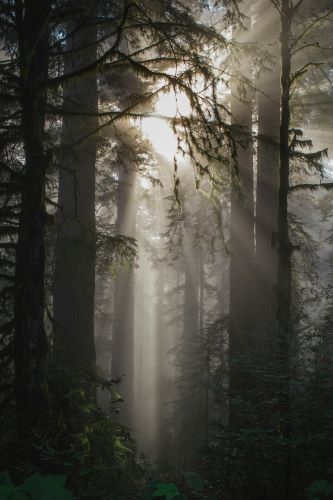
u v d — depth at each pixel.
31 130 6.12
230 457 5.59
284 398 5.79
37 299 6.18
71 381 6.51
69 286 9.96
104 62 6.07
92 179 10.84
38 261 6.21
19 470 5.05
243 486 5.43
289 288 8.00
